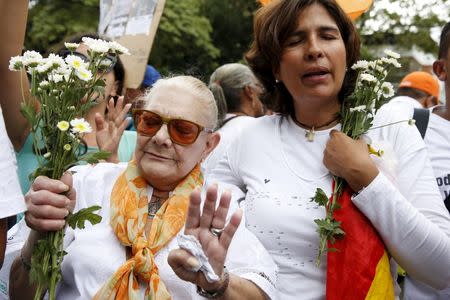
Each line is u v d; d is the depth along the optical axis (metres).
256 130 2.72
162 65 17.12
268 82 2.77
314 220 2.35
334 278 2.33
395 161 2.49
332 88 2.51
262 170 2.60
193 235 1.95
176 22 16.72
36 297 2.07
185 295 2.21
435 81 6.70
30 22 16.03
